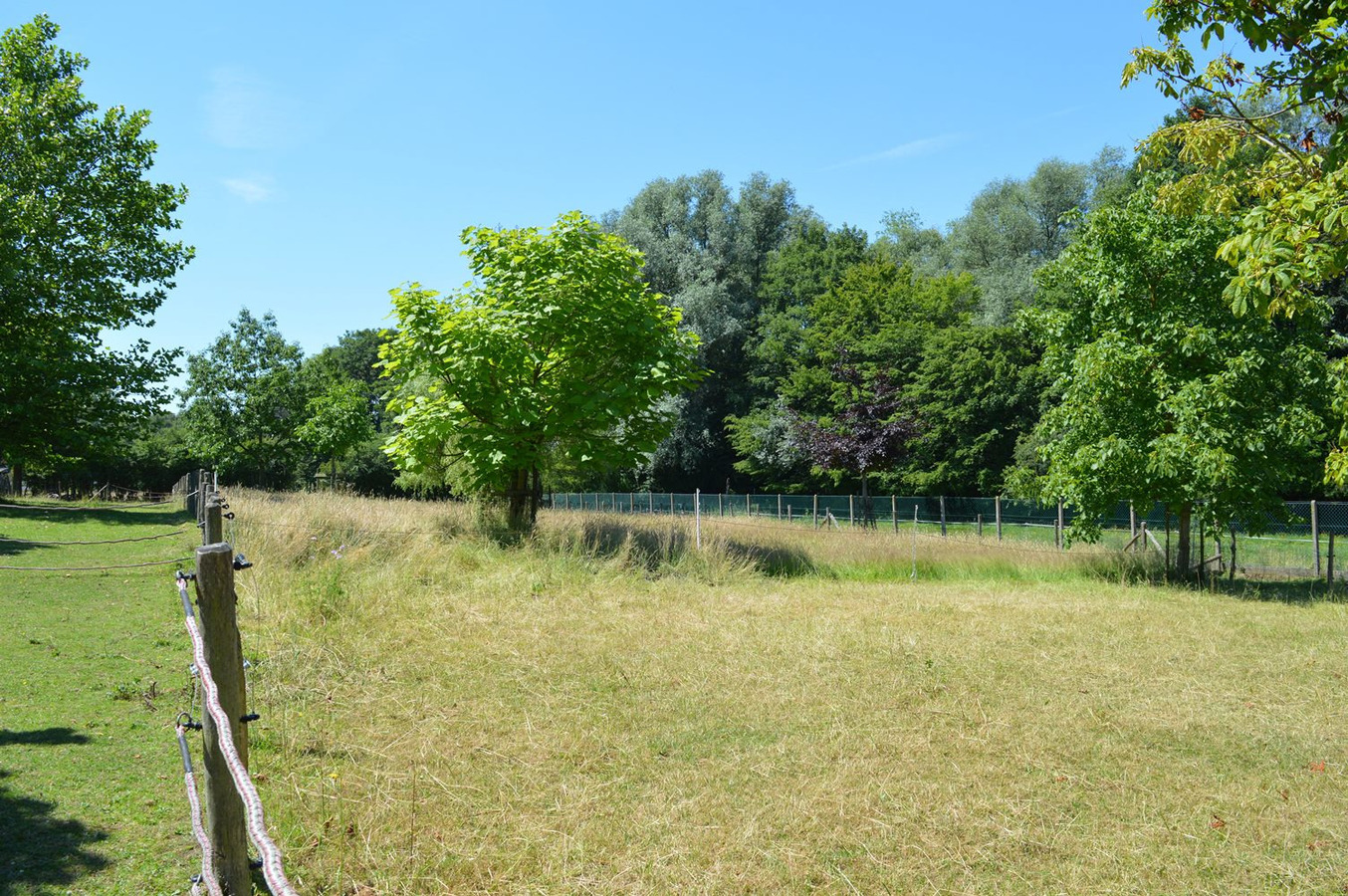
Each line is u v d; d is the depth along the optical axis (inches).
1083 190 1859.0
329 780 188.9
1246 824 183.0
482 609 382.3
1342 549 742.5
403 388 631.2
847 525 1221.7
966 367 1460.4
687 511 1493.6
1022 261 1675.7
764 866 161.2
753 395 2032.5
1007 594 508.7
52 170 1083.3
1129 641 364.2
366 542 498.3
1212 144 291.4
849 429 1424.7
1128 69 305.9
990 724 246.2
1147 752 226.5
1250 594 534.6
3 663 275.1
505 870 156.6
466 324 549.0
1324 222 231.0
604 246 612.7
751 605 433.4
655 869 158.6
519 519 602.9
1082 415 600.1
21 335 1040.2
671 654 319.6
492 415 584.4
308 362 1659.7
